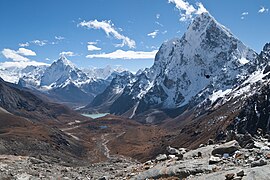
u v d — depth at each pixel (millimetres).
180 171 27625
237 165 26031
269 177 21359
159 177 28688
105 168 50688
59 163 133625
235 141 31766
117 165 55719
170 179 27266
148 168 33719
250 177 21609
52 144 198875
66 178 42094
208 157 29969
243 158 27547
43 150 174500
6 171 42531
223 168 26031
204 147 33406
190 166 27875
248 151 29062
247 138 32531
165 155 35562
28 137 189000
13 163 50000
